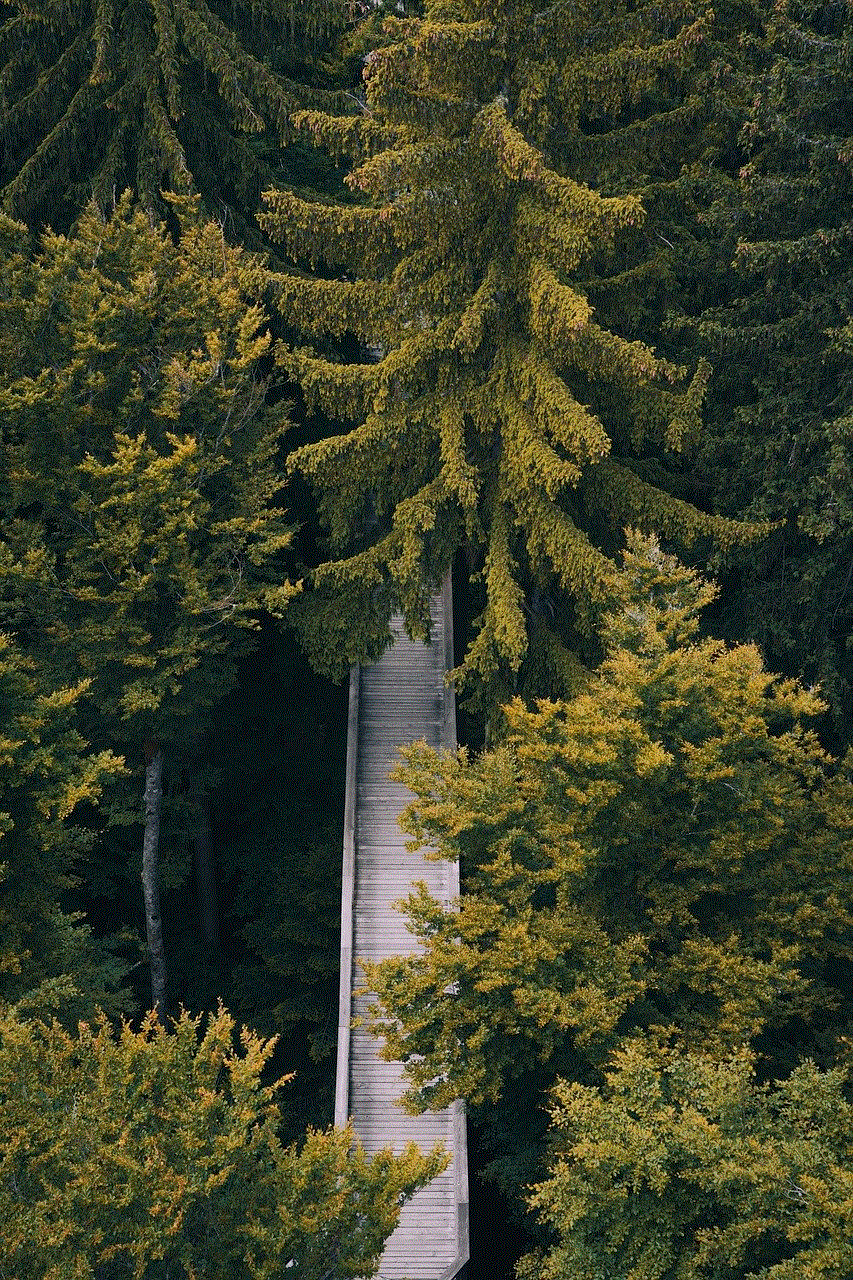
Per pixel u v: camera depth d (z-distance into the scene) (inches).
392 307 1493.6
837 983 1393.9
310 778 2079.2
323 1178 936.9
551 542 1499.8
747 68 1695.4
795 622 1707.7
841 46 1467.8
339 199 2025.1
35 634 1565.0
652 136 1480.1
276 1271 881.5
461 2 1392.7
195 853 1984.5
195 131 1648.6
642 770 1155.9
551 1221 1279.5
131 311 1487.5
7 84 1576.0
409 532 1515.7
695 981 1197.7
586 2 1379.2
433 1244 1300.4
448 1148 1375.5
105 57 1497.3
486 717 1676.9
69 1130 883.4
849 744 1646.2
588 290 1567.4
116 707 1553.9
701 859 1236.5
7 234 1466.5
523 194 1408.7
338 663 1640.0
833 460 1501.0
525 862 1332.4
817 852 1336.1
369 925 1579.7
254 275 1501.0
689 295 1772.9
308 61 1889.8
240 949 2071.9
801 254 1496.1
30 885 1278.3
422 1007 1240.2
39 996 1206.9
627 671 1227.9
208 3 1644.9
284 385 1851.6
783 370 1641.2
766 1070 1325.0
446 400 1519.4
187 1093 942.4
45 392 1381.6
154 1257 830.5
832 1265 870.4
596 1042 1154.7
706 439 1646.2
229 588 1581.0
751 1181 946.7
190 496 1444.4
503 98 1440.7
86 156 1646.2
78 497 1477.6
